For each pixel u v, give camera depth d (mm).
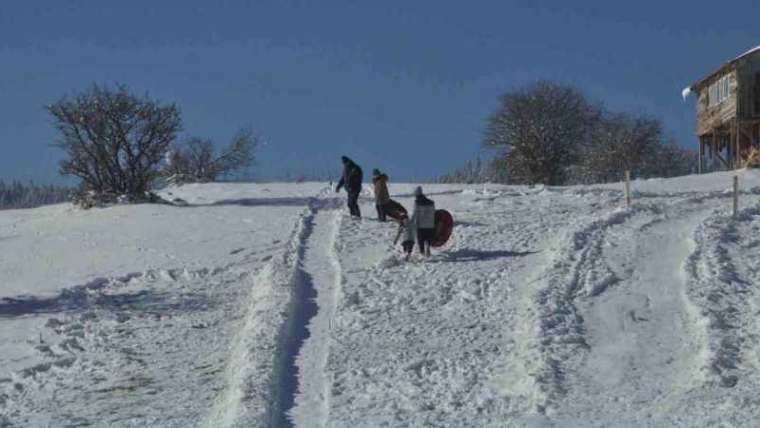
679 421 18891
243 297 30344
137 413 21422
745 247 31688
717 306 25656
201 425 20500
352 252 33969
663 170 96625
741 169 57562
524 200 43375
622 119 96688
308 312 27656
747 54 63531
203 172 73125
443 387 21562
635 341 23641
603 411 19719
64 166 50469
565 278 28219
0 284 33531
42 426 21031
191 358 24953
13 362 25438
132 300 30812
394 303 27562
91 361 25094
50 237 40531
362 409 20688
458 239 34625
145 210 45438
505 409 20141
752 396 19656
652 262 30141
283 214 42781
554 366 22156
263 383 21875
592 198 43250
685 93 70812
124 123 50375
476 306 26938
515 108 89188
